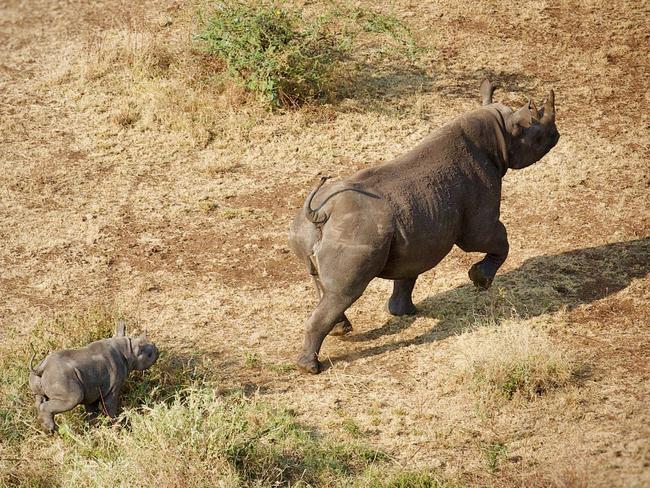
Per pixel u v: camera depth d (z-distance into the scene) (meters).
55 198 30.77
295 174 31.98
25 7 44.44
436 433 20.25
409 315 25.08
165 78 37.47
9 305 25.61
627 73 37.94
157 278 26.91
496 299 25.45
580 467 18.61
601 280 26.11
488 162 23.88
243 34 35.25
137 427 19.48
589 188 31.02
